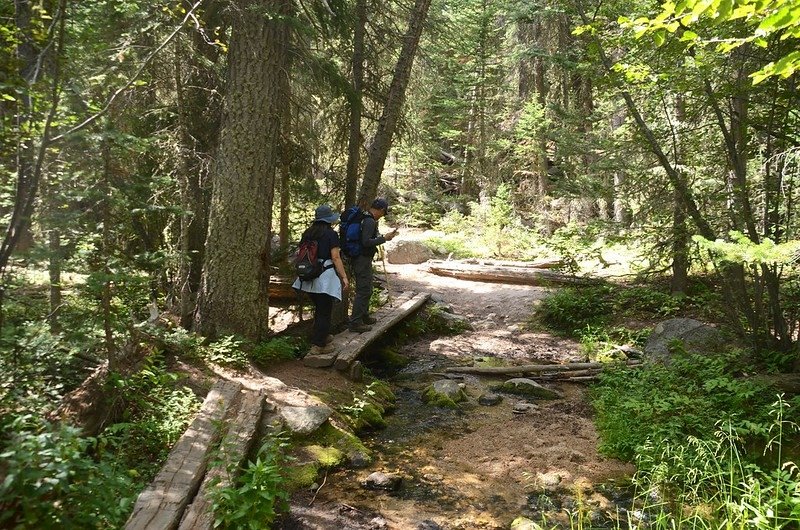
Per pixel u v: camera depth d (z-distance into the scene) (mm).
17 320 4492
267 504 4047
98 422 4832
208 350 6703
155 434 5008
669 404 5742
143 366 5746
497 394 7578
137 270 5777
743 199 6250
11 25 3824
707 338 7625
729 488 4664
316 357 7336
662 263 11438
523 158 20641
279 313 10227
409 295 11625
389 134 8812
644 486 4969
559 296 11422
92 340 5117
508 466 5500
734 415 5129
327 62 7945
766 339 6637
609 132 15383
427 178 24172
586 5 8594
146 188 5219
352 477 5215
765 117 6379
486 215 19844
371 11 9242
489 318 11766
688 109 7832
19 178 3867
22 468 3084
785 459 4848
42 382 5039
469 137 23281
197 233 8555
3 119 3891
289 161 8797
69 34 4406
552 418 6750
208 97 8359
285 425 5637
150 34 6988
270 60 7176
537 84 21000
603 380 7492
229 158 7109
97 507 3498
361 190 8844
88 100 4781
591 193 14789
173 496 3965
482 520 4527
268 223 7457
